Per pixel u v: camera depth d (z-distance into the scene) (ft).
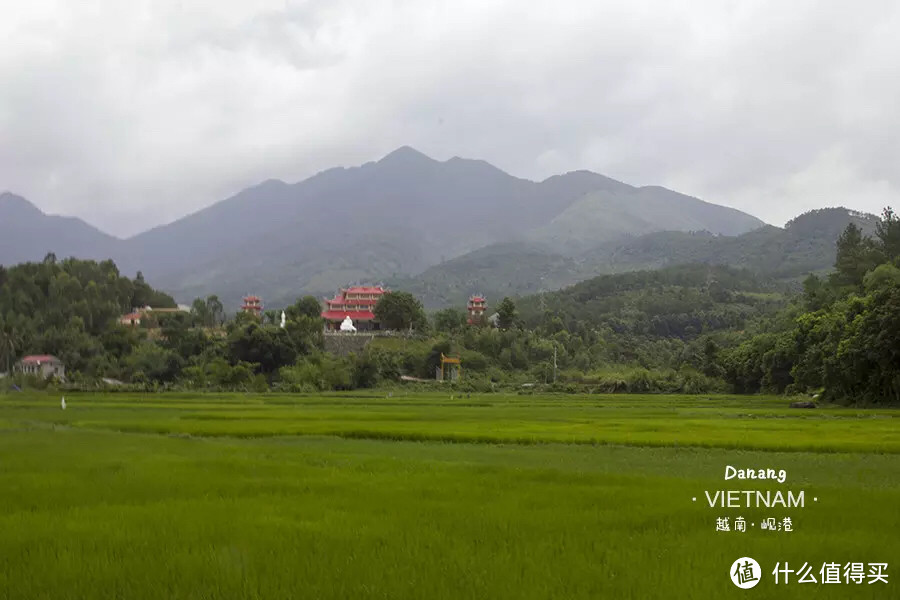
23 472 98.89
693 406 271.08
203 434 160.04
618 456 124.98
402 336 508.12
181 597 47.83
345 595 47.75
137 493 82.99
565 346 527.40
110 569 53.21
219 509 73.61
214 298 615.57
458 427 169.27
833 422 187.73
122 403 264.72
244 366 403.34
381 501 78.18
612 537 62.69
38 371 397.80
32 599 47.83
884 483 95.71
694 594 48.24
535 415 213.66
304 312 548.72
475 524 67.10
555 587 49.26
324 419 192.54
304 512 72.33
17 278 541.34
